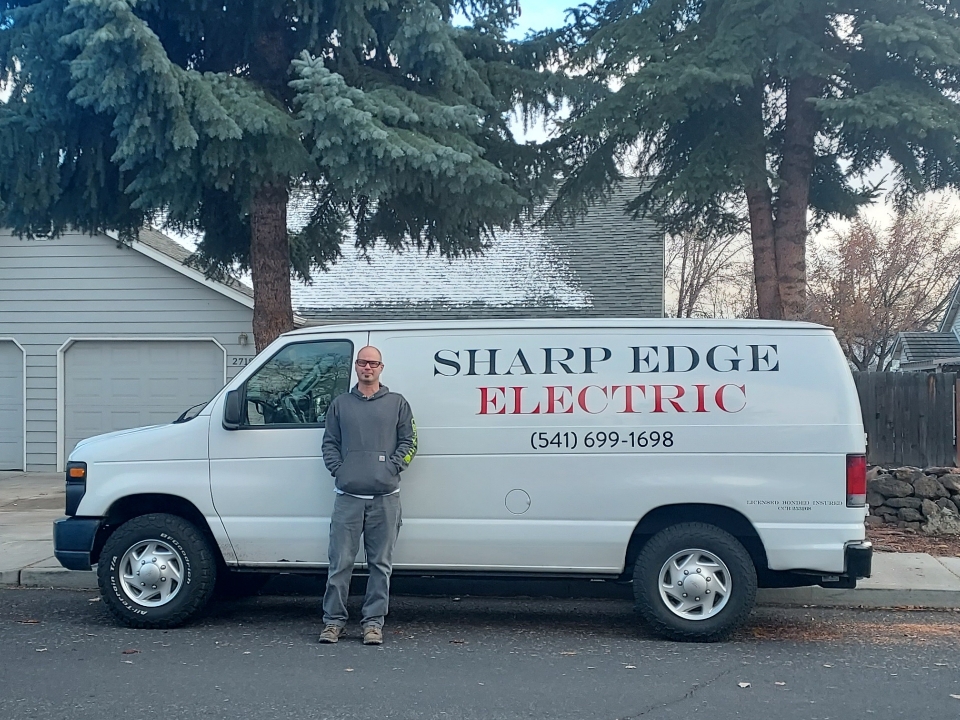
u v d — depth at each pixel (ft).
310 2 31.81
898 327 100.99
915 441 36.27
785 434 21.61
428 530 22.35
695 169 32.96
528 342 22.56
